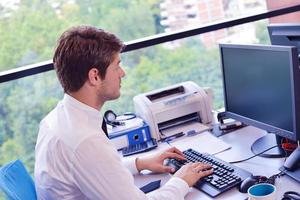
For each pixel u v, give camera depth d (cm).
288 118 145
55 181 123
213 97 213
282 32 180
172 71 261
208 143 183
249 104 166
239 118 173
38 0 236
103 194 119
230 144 179
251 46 155
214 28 264
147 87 245
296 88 136
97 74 126
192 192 140
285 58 139
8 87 212
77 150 118
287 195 125
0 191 134
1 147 222
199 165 149
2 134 222
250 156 162
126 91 229
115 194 119
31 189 140
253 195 118
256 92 160
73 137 121
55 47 130
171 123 206
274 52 144
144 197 125
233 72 171
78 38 125
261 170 148
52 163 124
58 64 128
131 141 194
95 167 118
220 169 149
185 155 169
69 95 131
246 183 133
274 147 164
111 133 194
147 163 162
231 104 178
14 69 203
